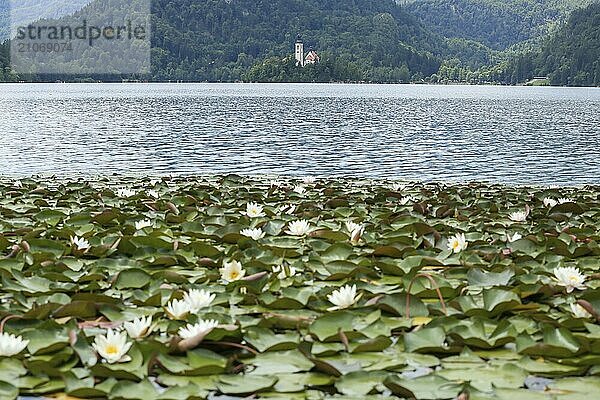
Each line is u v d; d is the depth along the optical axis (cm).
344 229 466
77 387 212
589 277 347
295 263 372
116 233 438
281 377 224
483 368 230
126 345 234
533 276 331
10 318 263
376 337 249
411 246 401
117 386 209
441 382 214
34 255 376
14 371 224
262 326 266
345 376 220
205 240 436
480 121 2262
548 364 233
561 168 1187
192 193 641
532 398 203
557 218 525
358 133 1780
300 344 233
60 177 872
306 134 1741
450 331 255
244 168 1144
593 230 468
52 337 250
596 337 253
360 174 1093
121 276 329
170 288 318
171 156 1288
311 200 619
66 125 1922
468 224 488
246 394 210
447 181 1027
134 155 1295
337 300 287
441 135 1755
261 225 459
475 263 371
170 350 236
